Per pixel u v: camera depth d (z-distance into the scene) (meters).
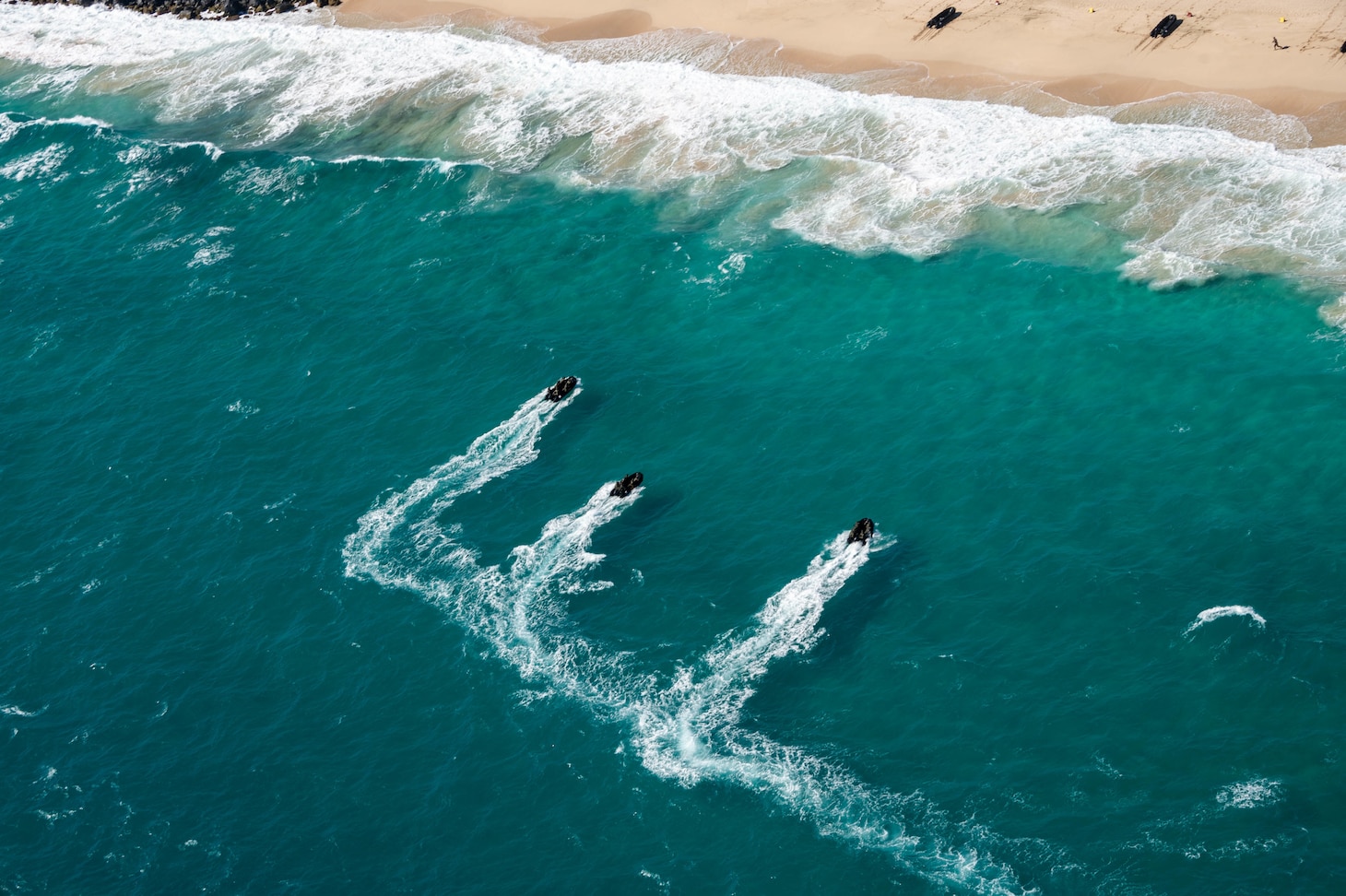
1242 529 68.38
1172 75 100.25
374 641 69.56
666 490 75.62
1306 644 62.25
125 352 91.31
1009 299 85.31
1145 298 83.56
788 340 85.06
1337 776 57.00
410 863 59.62
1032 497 72.06
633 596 69.81
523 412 82.00
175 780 64.12
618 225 97.25
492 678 67.00
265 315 92.81
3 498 80.88
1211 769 58.12
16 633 72.44
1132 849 55.72
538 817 60.88
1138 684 62.09
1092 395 77.62
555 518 74.81
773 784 60.56
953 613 66.62
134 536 77.38
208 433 83.69
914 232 91.62
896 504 72.94
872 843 57.78
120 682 69.19
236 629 71.31
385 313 91.62
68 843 61.97
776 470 76.12
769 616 67.75
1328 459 71.31
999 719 61.59
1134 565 67.50
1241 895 53.47
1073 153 94.88
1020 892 55.06
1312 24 101.62
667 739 63.03
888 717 62.47
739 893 56.94
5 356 92.31
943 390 79.62
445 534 74.69
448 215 100.88
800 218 94.62
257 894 59.03
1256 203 87.94
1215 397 76.06
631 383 83.12
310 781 63.41
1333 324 79.31
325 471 79.88
